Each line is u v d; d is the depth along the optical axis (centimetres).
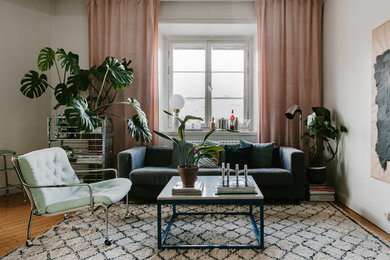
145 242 210
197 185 211
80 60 393
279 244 205
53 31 394
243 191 200
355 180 285
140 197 304
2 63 355
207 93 432
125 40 373
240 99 432
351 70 293
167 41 432
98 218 264
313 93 362
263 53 369
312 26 364
